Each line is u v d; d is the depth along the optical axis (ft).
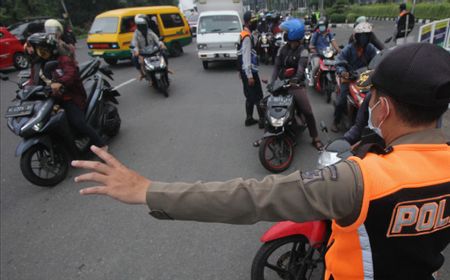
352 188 2.68
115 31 37.32
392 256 2.83
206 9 50.31
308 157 13.92
